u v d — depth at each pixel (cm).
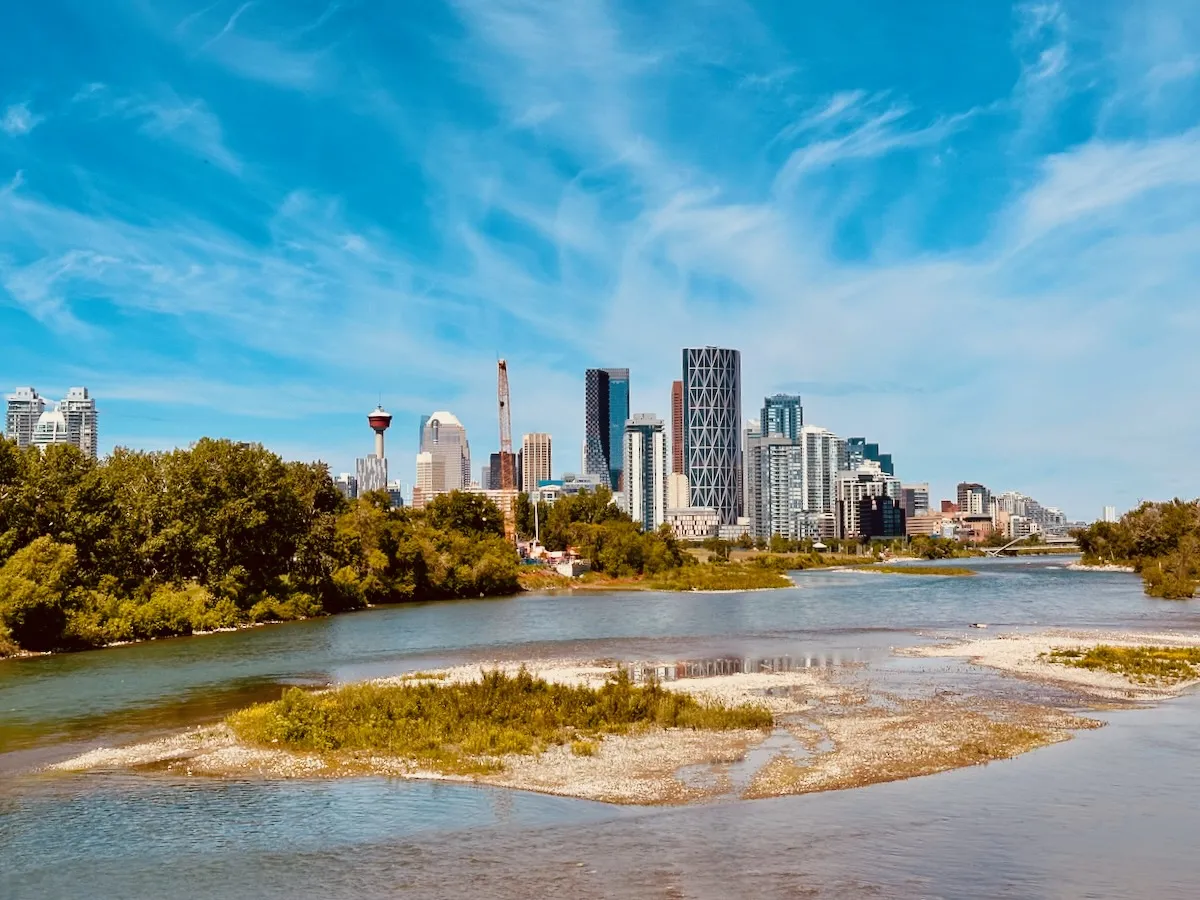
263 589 13338
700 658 8369
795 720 5369
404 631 11319
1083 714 5522
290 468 15912
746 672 7412
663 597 17675
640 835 3344
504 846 3247
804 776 4125
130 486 12212
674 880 2911
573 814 3612
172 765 4403
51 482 10712
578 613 13850
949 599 15938
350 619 13300
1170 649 8412
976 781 4016
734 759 4441
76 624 9644
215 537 12394
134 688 6869
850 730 5078
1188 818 3494
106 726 5406
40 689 6825
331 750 4634
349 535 16150
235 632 11394
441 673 7362
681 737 4928
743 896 2783
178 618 11094
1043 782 3991
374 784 4062
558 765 4344
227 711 5888
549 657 8588
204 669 7931
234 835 3403
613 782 4050
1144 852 3139
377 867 3061
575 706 5456
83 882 2969
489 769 4269
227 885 2927
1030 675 7050
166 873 3033
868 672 7306
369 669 7888
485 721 5128
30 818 3616
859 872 2966
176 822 3556
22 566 9194
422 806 3734
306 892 2861
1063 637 9756
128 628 10338
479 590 19075
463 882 2920
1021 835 3306
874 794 3828
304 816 3616
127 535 11512
